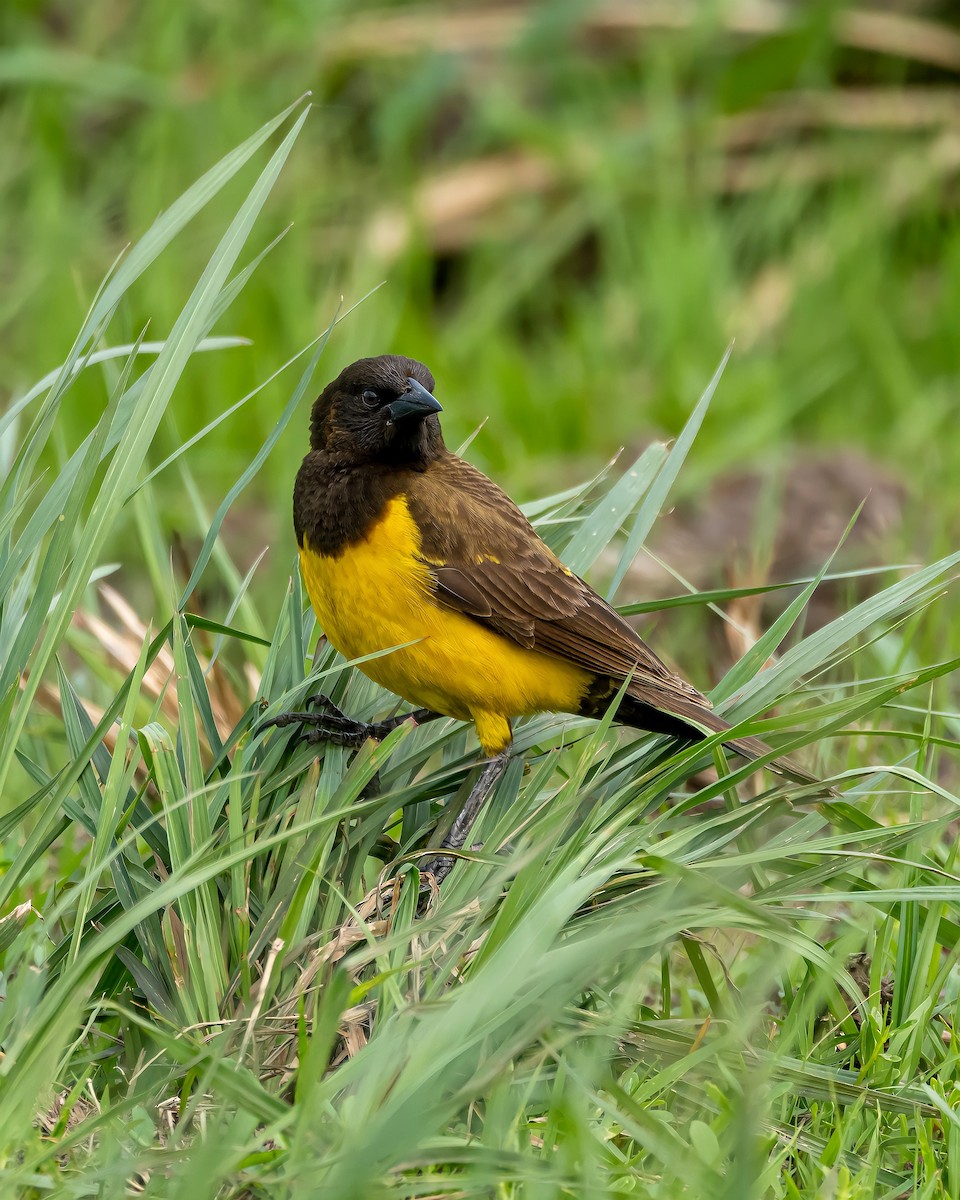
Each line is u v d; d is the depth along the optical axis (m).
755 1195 6.00
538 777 7.73
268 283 18.31
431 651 8.75
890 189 20.94
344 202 20.59
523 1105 6.41
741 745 8.33
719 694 8.77
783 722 7.52
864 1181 6.39
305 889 7.11
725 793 8.05
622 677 8.85
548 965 6.27
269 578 14.28
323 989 6.99
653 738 9.01
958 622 12.15
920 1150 6.68
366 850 7.83
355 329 16.41
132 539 14.81
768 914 6.55
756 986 6.65
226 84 20.72
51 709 10.25
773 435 17.12
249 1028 6.52
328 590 8.87
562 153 20.72
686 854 7.64
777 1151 6.78
